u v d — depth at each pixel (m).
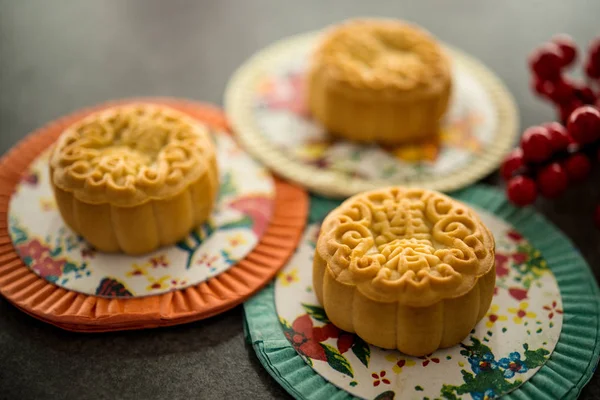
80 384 0.25
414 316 0.24
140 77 0.35
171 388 0.25
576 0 0.40
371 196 0.26
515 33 0.38
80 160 0.27
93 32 0.38
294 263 0.28
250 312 0.26
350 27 0.34
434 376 0.25
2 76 0.35
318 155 0.32
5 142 0.32
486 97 0.34
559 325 0.26
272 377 0.25
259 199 0.30
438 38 0.38
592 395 0.25
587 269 0.27
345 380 0.24
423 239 0.25
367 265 0.24
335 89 0.31
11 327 0.26
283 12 0.40
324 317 0.26
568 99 0.30
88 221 0.27
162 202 0.26
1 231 0.28
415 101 0.31
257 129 0.33
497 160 0.31
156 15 0.39
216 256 0.28
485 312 0.25
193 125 0.29
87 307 0.26
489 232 0.25
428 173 0.31
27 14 0.38
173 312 0.26
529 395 0.24
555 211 0.30
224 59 0.37
